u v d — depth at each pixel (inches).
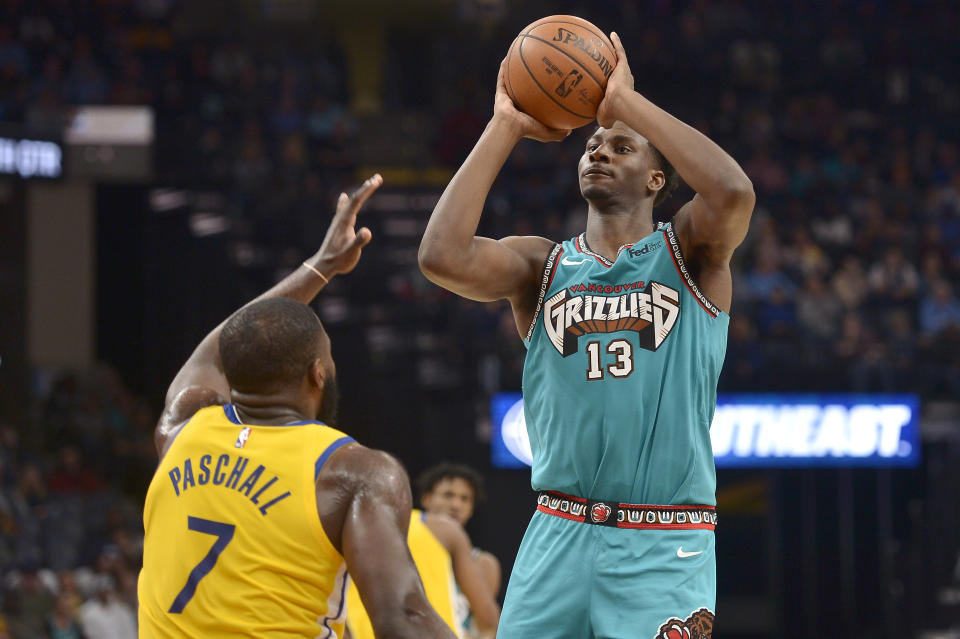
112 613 426.3
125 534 489.4
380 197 709.9
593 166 128.9
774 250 634.8
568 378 123.2
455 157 783.1
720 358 126.2
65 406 556.4
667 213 628.4
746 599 569.0
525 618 121.9
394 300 612.1
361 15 931.3
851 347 557.6
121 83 689.0
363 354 529.3
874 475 556.7
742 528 568.1
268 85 772.0
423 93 954.1
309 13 920.3
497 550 520.1
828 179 751.7
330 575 99.6
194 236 597.9
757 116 795.4
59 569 471.2
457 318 581.3
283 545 98.5
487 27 951.0
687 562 119.3
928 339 567.2
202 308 589.3
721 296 125.6
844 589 560.1
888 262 640.4
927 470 552.4
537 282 130.0
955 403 543.5
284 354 104.8
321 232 637.9
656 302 122.7
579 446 121.6
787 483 562.6
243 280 583.2
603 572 119.0
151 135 622.8
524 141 759.1
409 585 94.3
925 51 869.2
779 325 574.9
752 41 869.2
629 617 117.3
